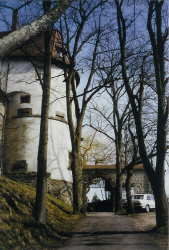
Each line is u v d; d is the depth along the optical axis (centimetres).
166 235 1054
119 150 2450
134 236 1066
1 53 595
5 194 1195
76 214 1820
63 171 2462
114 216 1905
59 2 685
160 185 1170
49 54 1272
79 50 1856
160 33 1202
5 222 962
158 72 1198
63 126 2531
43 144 1183
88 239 1043
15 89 2416
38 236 1009
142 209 2505
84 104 1986
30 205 1269
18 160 2333
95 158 4141
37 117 2400
